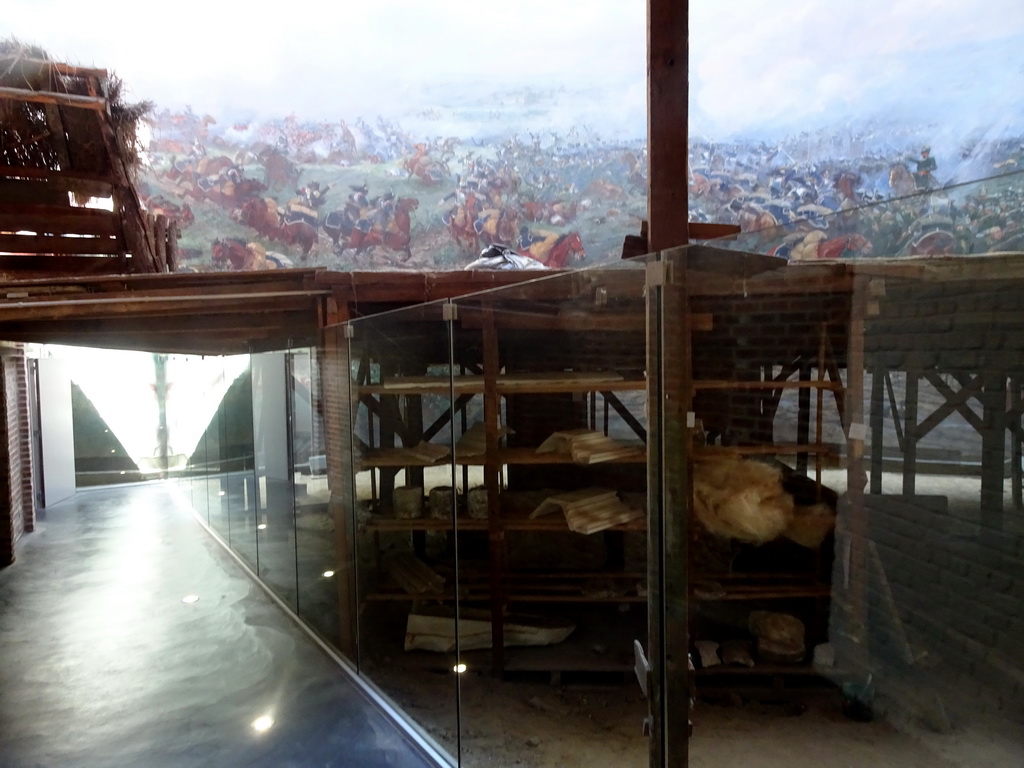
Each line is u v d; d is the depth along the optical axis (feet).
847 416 6.84
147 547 22.71
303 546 16.10
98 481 36.35
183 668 13.26
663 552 7.39
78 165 21.81
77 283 14.24
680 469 7.36
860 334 6.66
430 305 12.05
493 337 11.27
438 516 12.58
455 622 11.81
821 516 7.00
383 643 12.80
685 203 14.57
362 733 10.73
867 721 6.79
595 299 8.87
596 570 10.31
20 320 13.94
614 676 9.70
